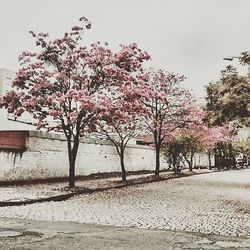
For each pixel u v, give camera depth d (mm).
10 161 22500
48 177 26344
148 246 7594
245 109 19625
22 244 7445
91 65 20219
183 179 34500
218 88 19891
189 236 8727
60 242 7711
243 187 24891
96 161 33781
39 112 21594
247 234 9102
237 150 78062
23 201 14414
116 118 21094
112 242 7859
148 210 13289
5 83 39156
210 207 14344
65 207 13812
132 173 42062
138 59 21219
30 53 20797
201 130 44000
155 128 35531
